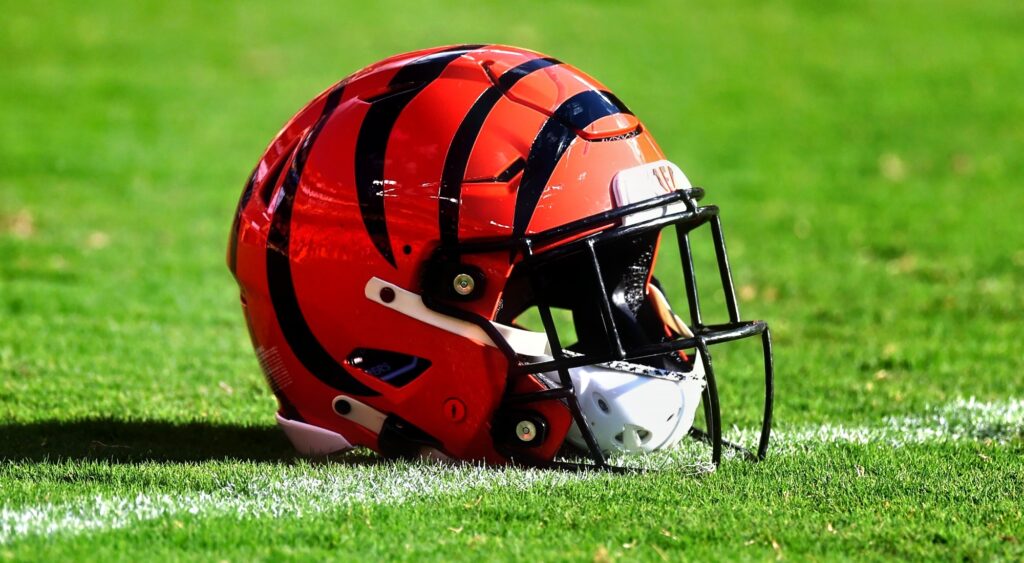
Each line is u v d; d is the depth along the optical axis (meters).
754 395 19.88
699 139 52.69
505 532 11.80
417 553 11.14
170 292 29.58
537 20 73.31
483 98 13.88
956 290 30.09
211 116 55.38
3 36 67.44
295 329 14.38
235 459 15.25
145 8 74.38
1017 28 73.38
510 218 13.37
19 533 11.66
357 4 76.62
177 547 11.30
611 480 13.41
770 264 33.97
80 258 33.34
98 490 13.07
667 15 75.69
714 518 12.19
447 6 76.50
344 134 14.09
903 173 47.16
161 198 42.53
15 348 22.91
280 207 14.28
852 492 13.20
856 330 26.00
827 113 57.03
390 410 14.24
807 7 78.19
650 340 15.31
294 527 11.82
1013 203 41.88
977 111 56.91
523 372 13.62
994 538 11.71
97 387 19.94
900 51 68.31
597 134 13.79
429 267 13.69
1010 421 17.89
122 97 57.84
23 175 44.84
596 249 14.35
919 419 18.27
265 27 71.19
